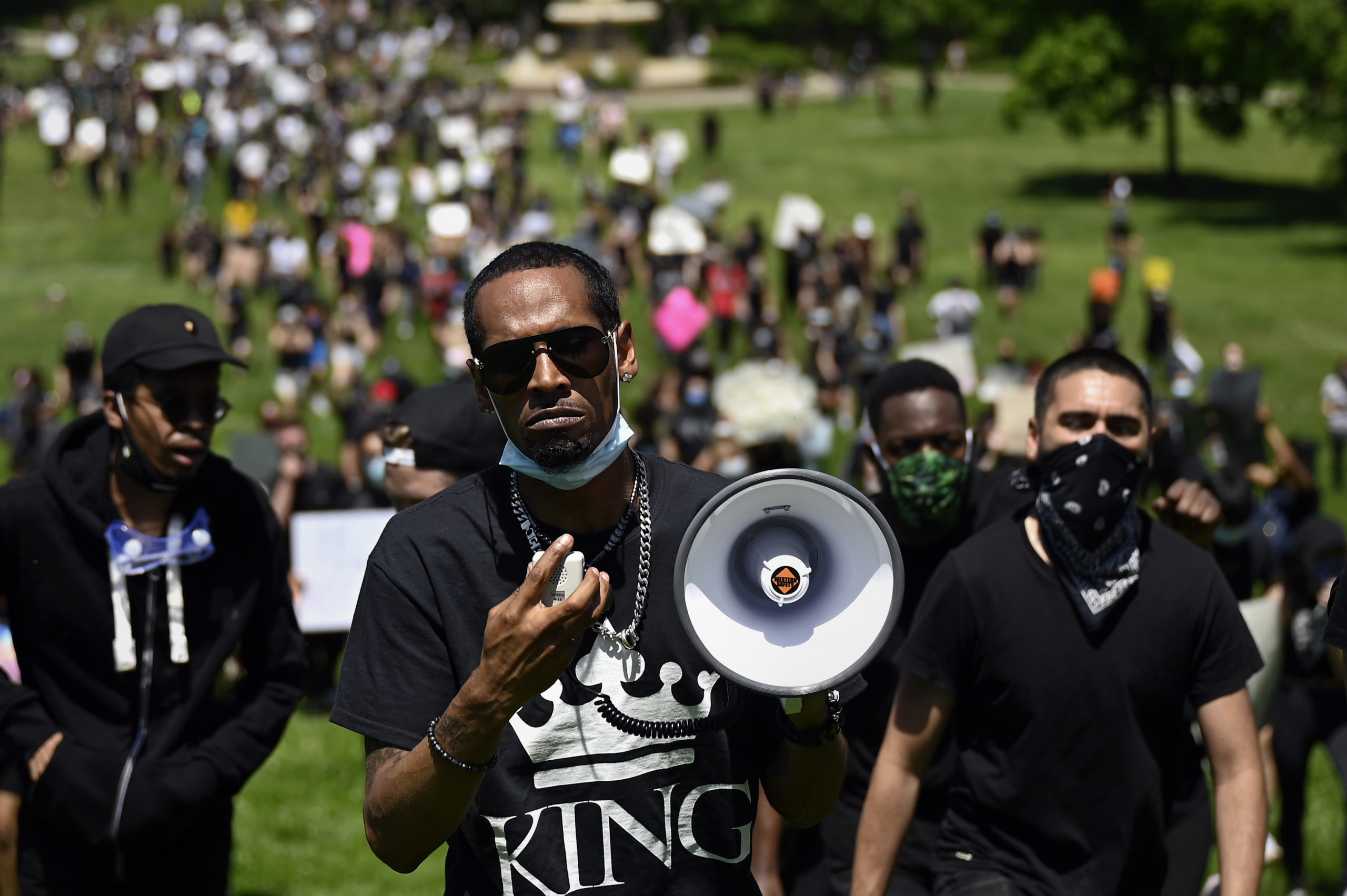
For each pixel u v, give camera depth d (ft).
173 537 12.72
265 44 200.75
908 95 216.54
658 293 89.56
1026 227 105.29
